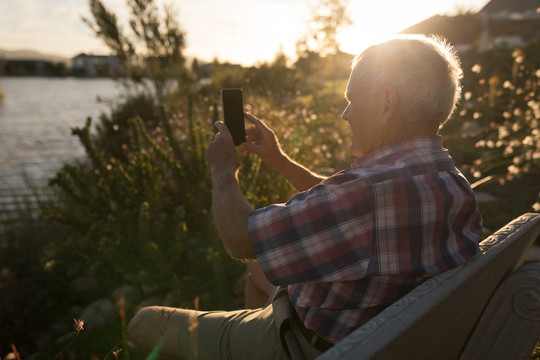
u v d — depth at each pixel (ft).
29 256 12.71
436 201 3.22
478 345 3.56
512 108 19.03
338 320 3.37
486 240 3.68
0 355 8.46
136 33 35.19
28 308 9.31
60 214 11.23
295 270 3.26
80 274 10.56
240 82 40.14
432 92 3.35
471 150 17.80
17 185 24.88
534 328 3.33
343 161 15.26
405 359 2.62
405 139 3.49
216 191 3.78
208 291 8.97
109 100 34.50
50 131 54.24
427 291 2.84
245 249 3.45
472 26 57.77
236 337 4.00
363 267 3.14
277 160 5.29
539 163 13.76
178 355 4.26
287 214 3.25
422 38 3.54
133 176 11.45
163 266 9.02
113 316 8.64
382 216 3.12
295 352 3.60
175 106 27.84
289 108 27.94
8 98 123.75
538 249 9.40
